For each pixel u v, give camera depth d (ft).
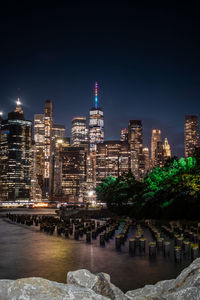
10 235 184.55
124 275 76.74
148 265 89.10
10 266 90.63
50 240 157.69
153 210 269.23
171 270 81.92
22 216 322.55
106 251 118.11
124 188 403.34
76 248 127.65
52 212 588.50
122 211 388.16
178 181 228.22
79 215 401.49
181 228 168.35
